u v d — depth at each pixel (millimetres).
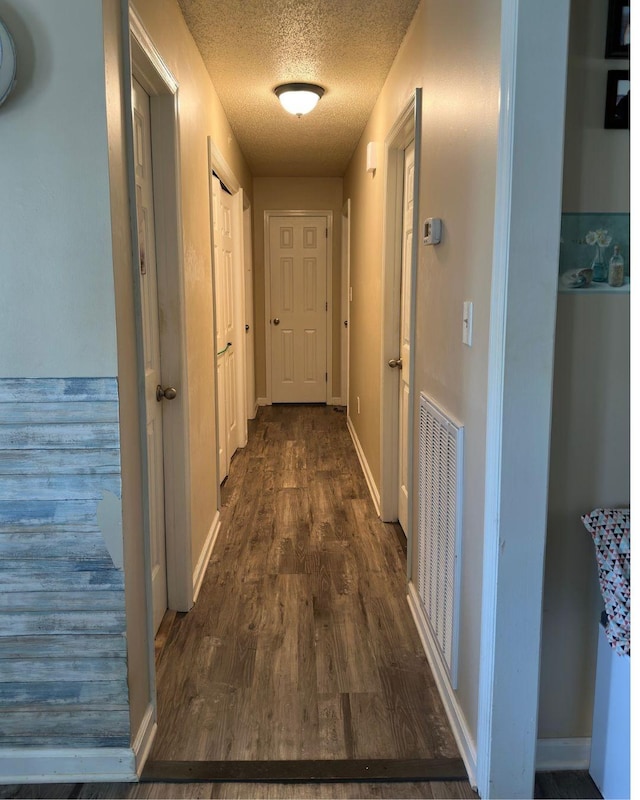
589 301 1496
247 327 5840
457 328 1798
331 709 1901
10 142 1412
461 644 1778
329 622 2396
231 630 2342
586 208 1467
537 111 1312
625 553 1477
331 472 4344
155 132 2219
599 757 1585
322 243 6383
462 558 1752
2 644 1587
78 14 1374
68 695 1606
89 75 1392
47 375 1486
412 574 2547
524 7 1276
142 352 1685
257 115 3891
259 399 6668
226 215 4340
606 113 1426
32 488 1529
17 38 1377
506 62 1320
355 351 5016
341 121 4031
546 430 1414
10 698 1608
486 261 1510
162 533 2408
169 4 2158
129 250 1607
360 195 4492
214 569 2848
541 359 1392
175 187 2250
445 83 1944
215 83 3271
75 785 1611
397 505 3414
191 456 2559
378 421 3592
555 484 1567
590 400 1535
